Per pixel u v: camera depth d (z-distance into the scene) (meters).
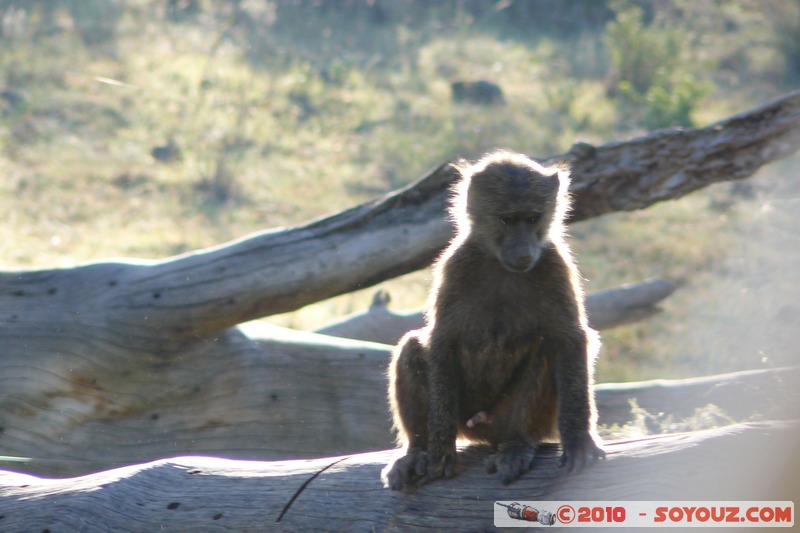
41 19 40.59
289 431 12.66
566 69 47.38
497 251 8.22
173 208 27.56
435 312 8.30
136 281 12.83
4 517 7.85
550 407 8.01
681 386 13.31
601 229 29.50
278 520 7.23
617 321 17.06
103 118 33.22
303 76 39.62
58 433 12.34
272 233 13.14
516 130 37.47
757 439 6.15
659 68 45.31
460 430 8.50
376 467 7.38
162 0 45.06
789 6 54.44
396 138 35.72
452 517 6.89
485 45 49.47
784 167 34.03
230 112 35.50
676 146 12.93
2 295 12.95
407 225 12.95
